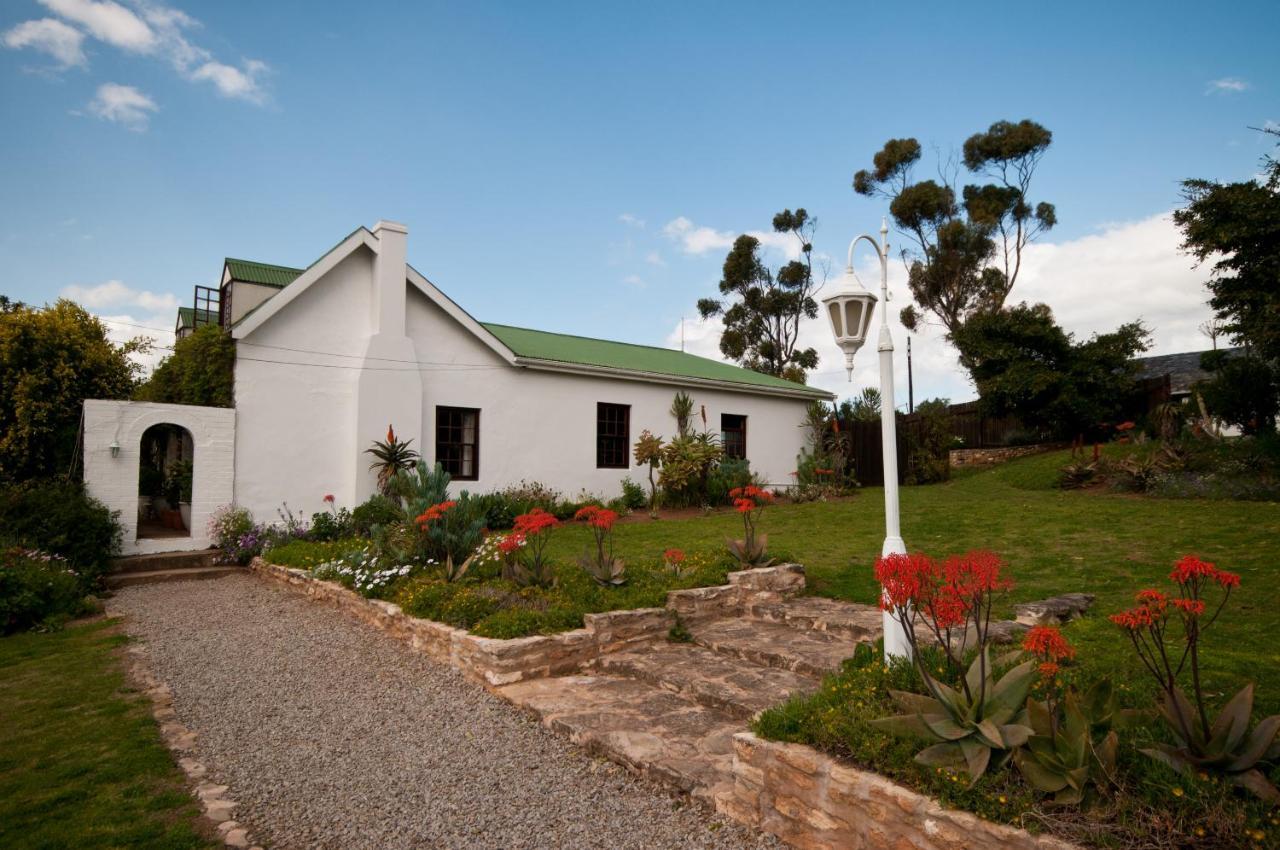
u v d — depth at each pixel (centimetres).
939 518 1186
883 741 319
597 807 371
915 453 1998
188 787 402
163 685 586
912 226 3538
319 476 1262
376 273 1314
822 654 575
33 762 432
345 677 604
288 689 575
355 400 1282
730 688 514
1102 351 2061
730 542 821
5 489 1022
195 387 1300
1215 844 241
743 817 350
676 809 367
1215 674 411
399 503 1227
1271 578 647
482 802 379
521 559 795
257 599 924
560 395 1581
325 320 1280
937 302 3494
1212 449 1348
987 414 2288
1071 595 643
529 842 338
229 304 1641
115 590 985
